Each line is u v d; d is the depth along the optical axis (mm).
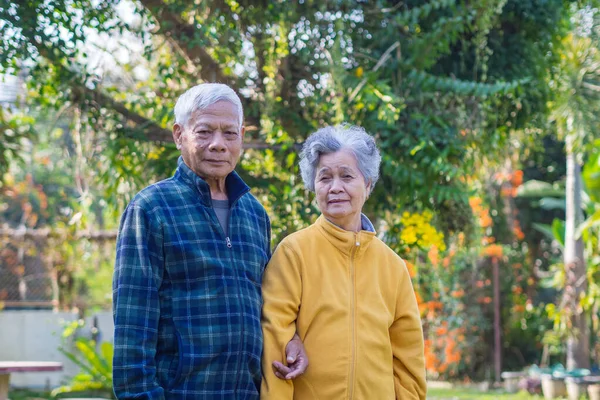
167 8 5090
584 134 7312
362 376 2699
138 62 5855
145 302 2369
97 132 5281
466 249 5938
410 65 5098
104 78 5445
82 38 5004
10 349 11016
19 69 5059
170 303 2414
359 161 2779
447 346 12281
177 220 2461
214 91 2557
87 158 5477
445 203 5547
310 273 2768
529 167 15203
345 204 2766
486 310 13078
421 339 2910
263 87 5340
